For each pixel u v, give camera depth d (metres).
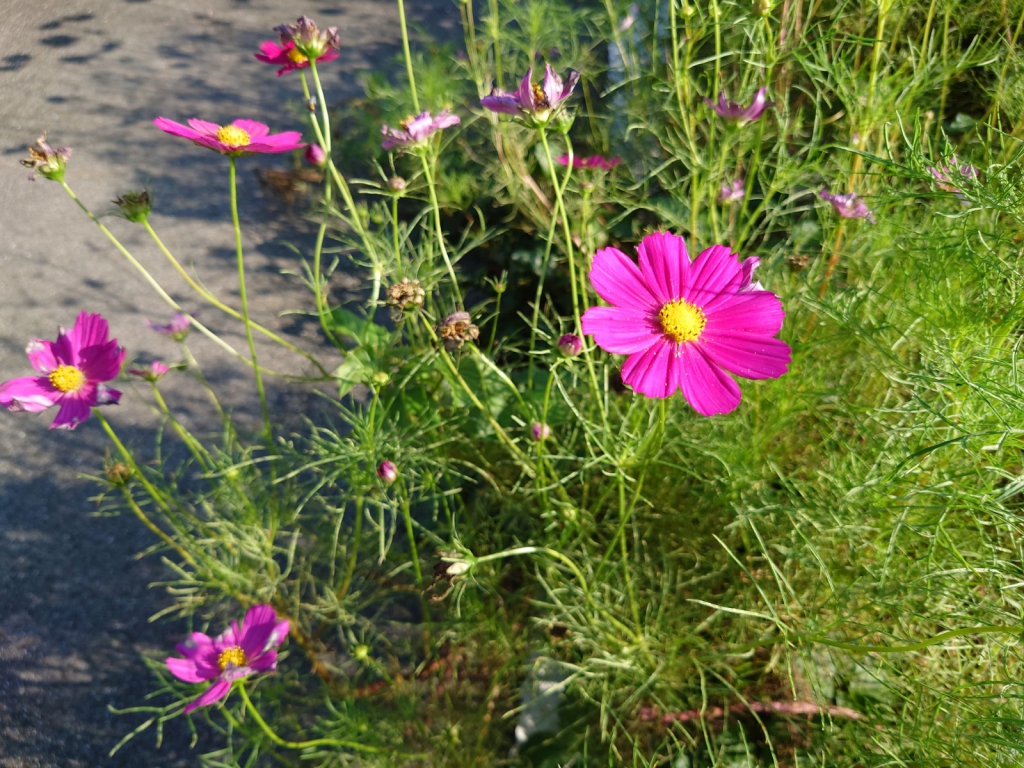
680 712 0.33
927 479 0.31
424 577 0.41
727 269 0.28
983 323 0.31
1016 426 0.27
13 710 0.39
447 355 0.35
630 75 0.53
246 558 0.42
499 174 0.56
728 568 0.36
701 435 0.37
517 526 0.42
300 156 0.70
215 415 0.51
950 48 0.47
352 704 0.35
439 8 0.93
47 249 0.64
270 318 0.57
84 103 0.81
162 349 0.56
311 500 0.44
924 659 0.30
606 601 0.34
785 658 0.33
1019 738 0.25
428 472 0.38
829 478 0.32
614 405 0.40
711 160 0.39
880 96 0.38
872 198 0.37
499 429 0.36
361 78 0.73
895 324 0.35
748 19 0.38
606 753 0.33
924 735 0.28
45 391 0.34
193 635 0.31
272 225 0.66
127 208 0.35
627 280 0.28
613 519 0.40
